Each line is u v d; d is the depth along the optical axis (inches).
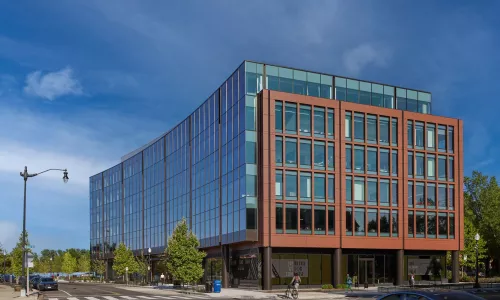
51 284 2114.9
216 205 2279.8
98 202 4451.3
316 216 1999.3
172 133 2987.2
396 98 2305.6
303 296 1585.9
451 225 2290.8
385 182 2171.5
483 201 2938.0
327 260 2050.9
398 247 2144.4
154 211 3253.0
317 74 2146.9
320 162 2044.8
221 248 2245.3
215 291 1839.3
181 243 1983.3
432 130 2316.7
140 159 3563.0
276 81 2062.0
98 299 1501.0
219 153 2266.2
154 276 3186.5
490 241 2923.2
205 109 2475.4
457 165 2343.8
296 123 2016.5
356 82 2223.2
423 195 2245.3
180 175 2817.4
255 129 1998.0
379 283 2138.3
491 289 1747.0
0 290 2119.8
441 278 2266.2
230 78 2170.3
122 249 3262.8
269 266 1900.8
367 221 2092.8
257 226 1945.1
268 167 1934.1
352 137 2119.8
